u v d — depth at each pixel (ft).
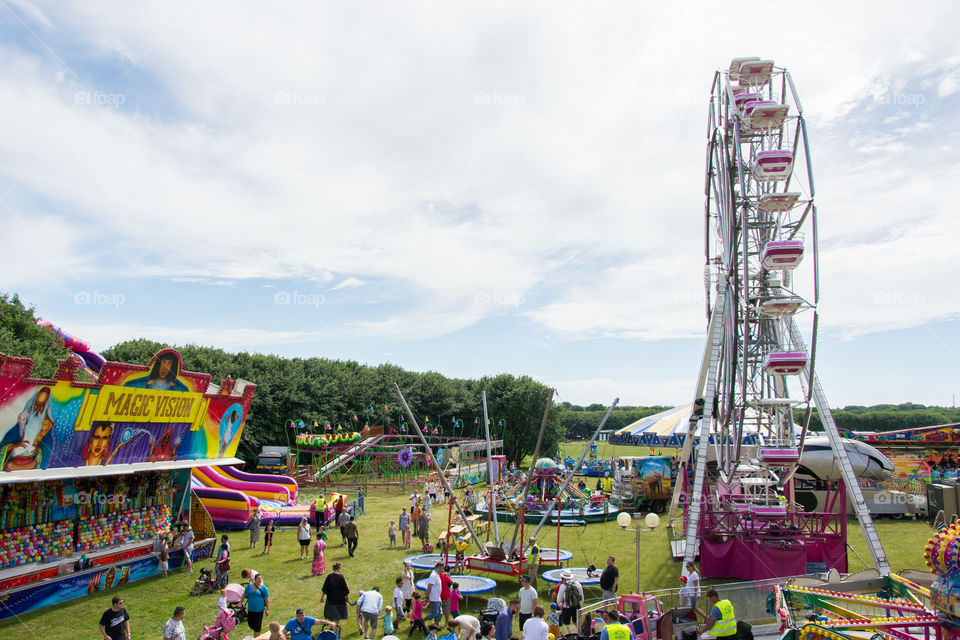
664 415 155.43
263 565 76.84
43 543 63.41
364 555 82.94
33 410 56.95
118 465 67.00
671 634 45.62
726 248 84.23
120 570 67.77
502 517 109.29
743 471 83.76
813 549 69.36
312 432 198.59
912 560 77.25
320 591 65.57
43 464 59.11
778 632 46.06
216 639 47.75
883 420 324.80
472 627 40.83
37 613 58.03
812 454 109.50
